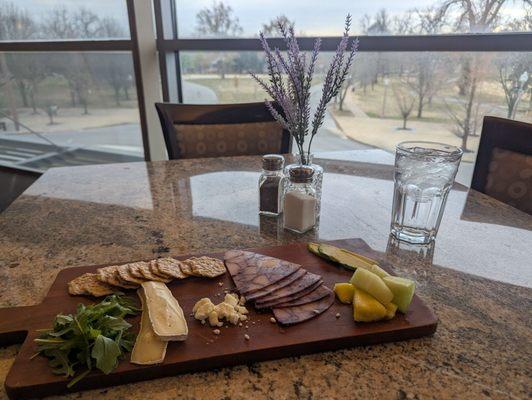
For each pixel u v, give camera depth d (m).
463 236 0.87
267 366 0.51
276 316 0.56
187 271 0.66
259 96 2.23
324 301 0.60
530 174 1.15
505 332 0.57
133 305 0.58
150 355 0.48
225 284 0.65
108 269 0.67
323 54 1.96
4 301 0.63
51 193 1.12
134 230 0.89
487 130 1.25
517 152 1.18
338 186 1.18
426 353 0.53
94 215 0.97
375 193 1.13
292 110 0.85
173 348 0.50
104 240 0.84
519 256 0.79
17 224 0.92
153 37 2.26
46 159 2.97
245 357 0.50
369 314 0.55
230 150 1.63
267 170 0.94
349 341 0.53
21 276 0.70
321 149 2.25
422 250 0.81
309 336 0.53
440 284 0.69
